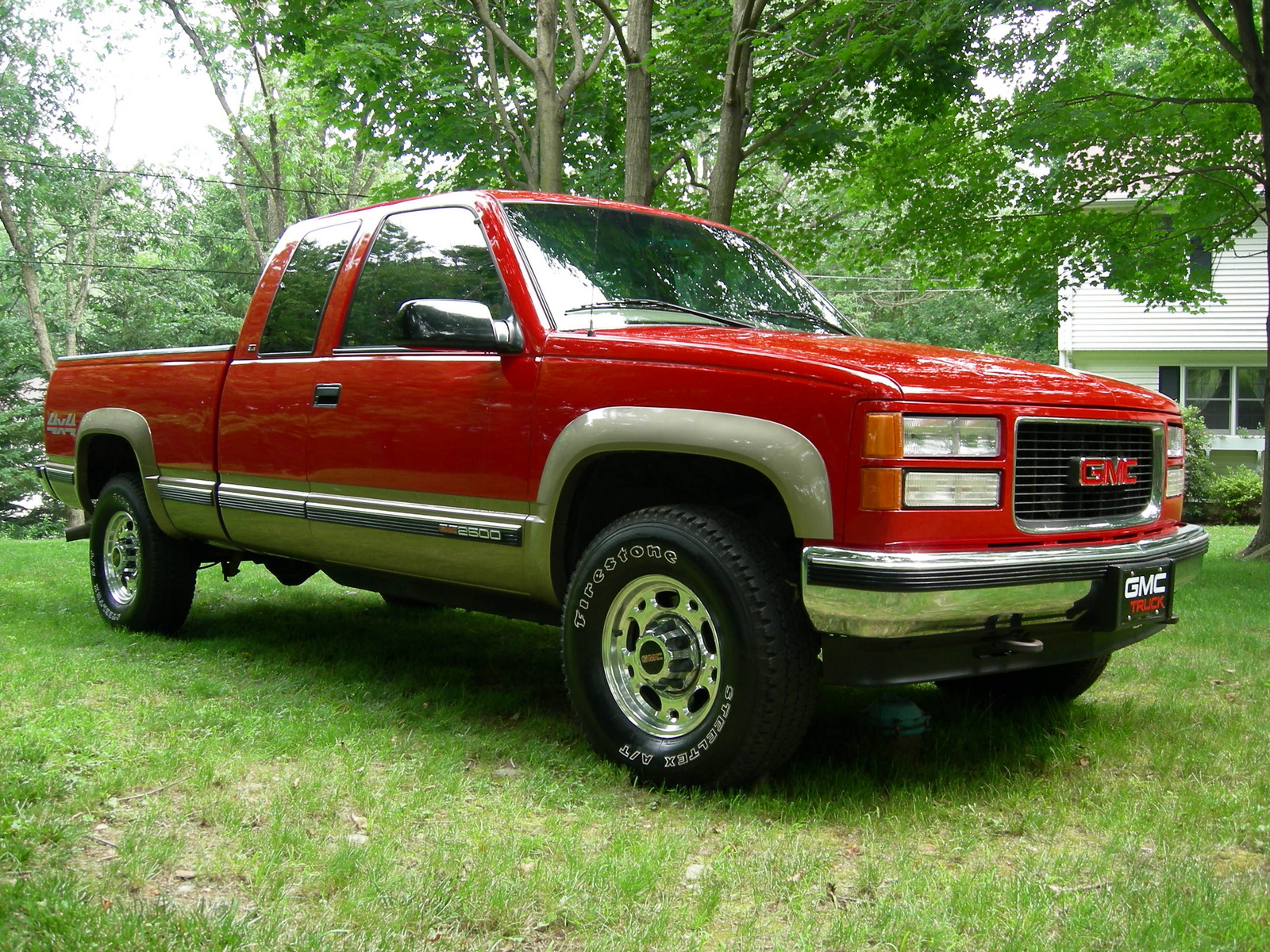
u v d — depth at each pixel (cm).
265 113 2458
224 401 468
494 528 354
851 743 362
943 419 288
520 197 400
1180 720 396
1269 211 1057
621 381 327
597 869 246
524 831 277
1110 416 331
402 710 398
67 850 247
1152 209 1277
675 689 321
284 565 549
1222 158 1167
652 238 416
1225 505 1853
